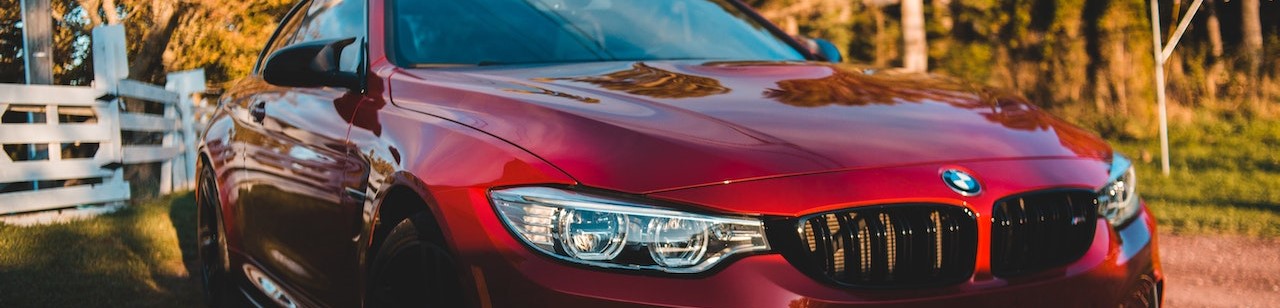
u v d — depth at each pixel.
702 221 2.01
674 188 2.04
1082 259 2.28
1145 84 15.08
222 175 3.77
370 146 2.65
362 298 2.58
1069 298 2.21
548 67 2.93
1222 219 6.79
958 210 2.12
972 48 14.94
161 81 16.25
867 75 2.95
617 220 2.02
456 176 2.24
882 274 2.07
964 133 2.37
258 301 3.50
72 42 15.92
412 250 2.37
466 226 2.15
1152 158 11.78
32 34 8.88
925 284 2.09
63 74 15.89
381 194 2.47
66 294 4.21
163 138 9.45
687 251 2.00
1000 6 14.99
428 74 2.89
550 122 2.29
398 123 2.62
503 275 2.07
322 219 2.87
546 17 3.37
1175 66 16.78
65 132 7.52
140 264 4.89
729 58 3.39
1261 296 4.57
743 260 2.00
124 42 7.92
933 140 2.29
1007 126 2.50
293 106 3.27
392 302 2.45
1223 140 14.14
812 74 2.87
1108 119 14.95
